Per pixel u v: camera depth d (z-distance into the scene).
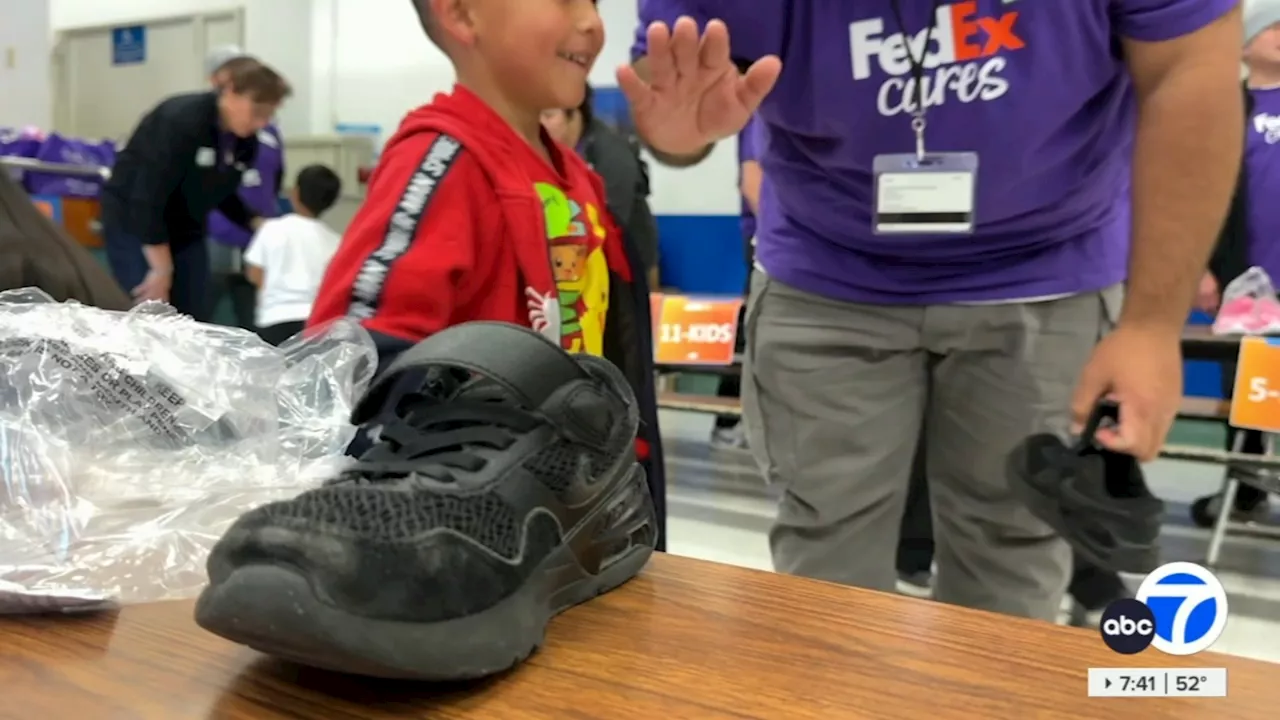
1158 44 0.80
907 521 1.42
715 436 3.62
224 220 3.90
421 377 0.55
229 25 6.04
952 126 0.91
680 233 4.88
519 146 0.90
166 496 0.56
